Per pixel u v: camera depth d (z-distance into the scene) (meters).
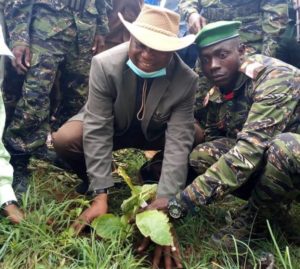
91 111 2.77
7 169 2.62
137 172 3.77
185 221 2.88
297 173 2.51
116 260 2.34
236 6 3.88
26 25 3.37
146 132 2.96
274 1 3.75
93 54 4.02
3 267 2.28
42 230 2.52
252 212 2.79
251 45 3.89
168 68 2.71
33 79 3.35
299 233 2.90
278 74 2.59
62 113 4.18
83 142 2.79
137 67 2.61
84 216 2.61
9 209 2.56
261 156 2.50
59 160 3.73
